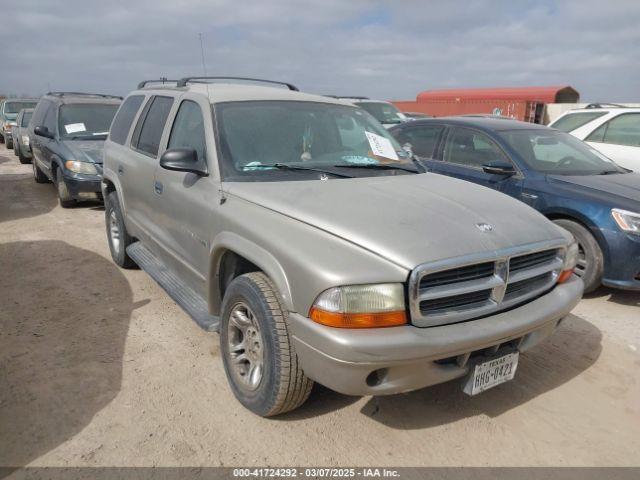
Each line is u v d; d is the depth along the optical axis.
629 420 3.20
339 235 2.65
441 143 6.60
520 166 5.65
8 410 3.09
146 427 2.97
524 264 2.92
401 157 4.09
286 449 2.84
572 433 3.06
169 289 4.05
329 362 2.48
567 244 3.17
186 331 4.17
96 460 2.70
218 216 3.25
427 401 3.33
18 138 14.36
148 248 4.80
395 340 2.42
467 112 26.02
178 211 3.81
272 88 4.34
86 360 3.69
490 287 2.69
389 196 3.13
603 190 5.07
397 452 2.85
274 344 2.75
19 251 6.27
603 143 8.36
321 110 4.11
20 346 3.87
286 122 3.82
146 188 4.45
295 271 2.60
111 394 3.29
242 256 3.00
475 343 2.58
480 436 3.01
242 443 2.87
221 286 3.46
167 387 3.38
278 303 2.78
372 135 4.18
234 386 3.21
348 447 2.87
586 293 5.21
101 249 6.38
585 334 4.34
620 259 4.75
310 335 2.53
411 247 2.56
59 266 5.71
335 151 3.84
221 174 3.40
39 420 3.01
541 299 3.03
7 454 2.73
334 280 2.45
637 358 3.96
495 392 3.46
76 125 9.20
